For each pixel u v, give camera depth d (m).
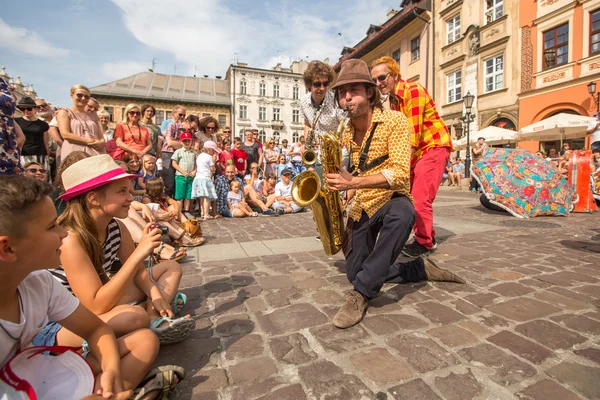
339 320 2.12
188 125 8.11
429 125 3.47
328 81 3.61
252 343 1.95
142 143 6.56
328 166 2.26
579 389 1.51
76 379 1.17
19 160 3.31
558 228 5.41
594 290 2.69
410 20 22.55
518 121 16.69
